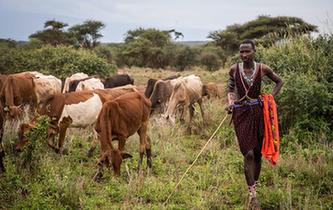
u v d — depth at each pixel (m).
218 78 30.72
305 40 11.01
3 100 11.12
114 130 7.05
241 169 7.27
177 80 12.17
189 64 49.81
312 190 5.93
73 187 6.12
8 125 9.24
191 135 10.93
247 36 38.81
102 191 6.49
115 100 7.22
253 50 5.61
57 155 8.34
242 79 5.59
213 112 12.87
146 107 7.78
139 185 6.48
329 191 6.11
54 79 12.89
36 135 6.96
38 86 12.17
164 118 11.39
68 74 19.95
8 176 6.27
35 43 42.91
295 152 7.86
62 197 5.86
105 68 21.45
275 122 5.56
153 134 10.02
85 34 53.03
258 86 5.59
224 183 6.68
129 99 7.44
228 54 47.28
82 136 9.91
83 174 7.45
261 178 6.62
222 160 7.84
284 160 7.29
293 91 8.84
